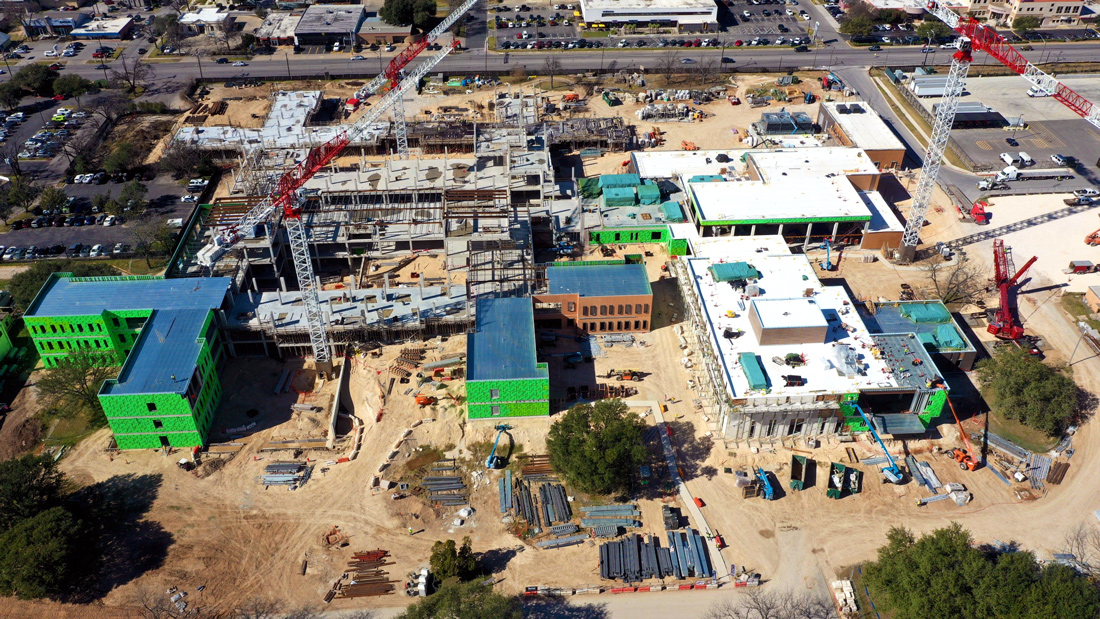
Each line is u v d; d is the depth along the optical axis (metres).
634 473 134.12
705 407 146.62
